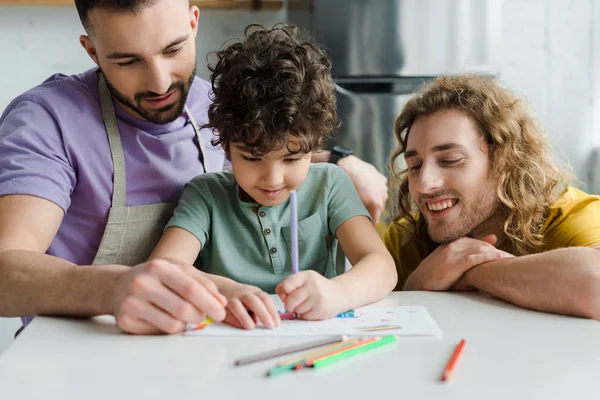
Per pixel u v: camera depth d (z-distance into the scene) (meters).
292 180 1.07
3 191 1.05
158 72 1.09
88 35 1.17
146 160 1.22
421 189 1.19
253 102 1.03
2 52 2.65
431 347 0.75
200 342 0.79
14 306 0.90
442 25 2.29
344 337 0.76
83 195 1.19
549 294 0.90
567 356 0.72
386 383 0.65
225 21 2.73
